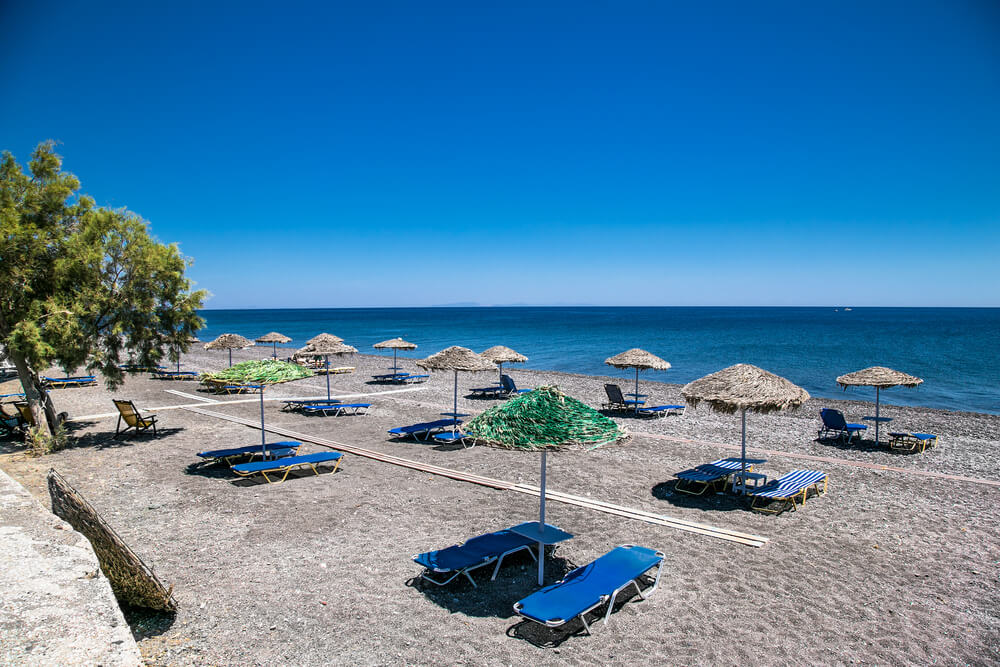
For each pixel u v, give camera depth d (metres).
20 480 9.48
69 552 4.97
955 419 16.55
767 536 7.55
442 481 9.78
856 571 6.50
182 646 4.79
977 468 11.15
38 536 5.34
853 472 10.77
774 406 8.77
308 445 12.51
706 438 13.81
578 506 8.59
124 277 12.29
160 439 12.88
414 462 10.98
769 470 10.92
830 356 39.91
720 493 9.38
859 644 5.02
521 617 5.41
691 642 5.01
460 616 5.41
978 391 24.47
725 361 36.84
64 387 21.78
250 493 9.02
